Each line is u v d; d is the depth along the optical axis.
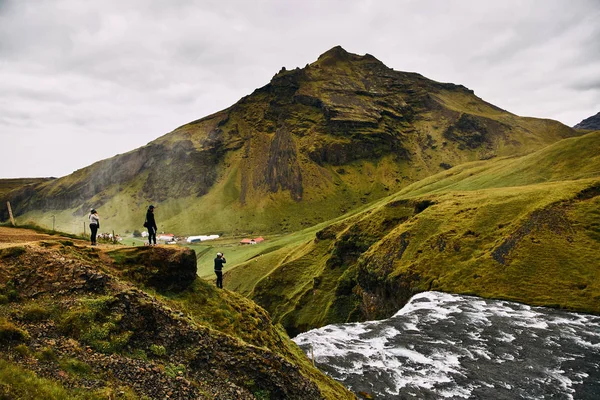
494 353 52.78
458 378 45.34
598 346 55.03
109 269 24.52
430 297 84.12
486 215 108.56
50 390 13.90
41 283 19.80
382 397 40.12
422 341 57.00
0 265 19.83
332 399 27.48
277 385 22.50
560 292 76.31
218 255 33.50
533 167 163.50
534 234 92.44
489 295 81.12
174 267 27.56
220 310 27.47
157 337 20.47
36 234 31.98
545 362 50.16
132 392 16.41
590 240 86.12
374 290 114.88
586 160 144.62
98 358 17.16
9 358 14.82
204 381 19.94
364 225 150.12
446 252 101.25
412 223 121.62
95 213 29.23
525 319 66.62
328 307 134.75
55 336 17.20
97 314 19.08
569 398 41.59
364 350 53.03
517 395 41.91
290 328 141.62
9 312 17.34
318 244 181.38
